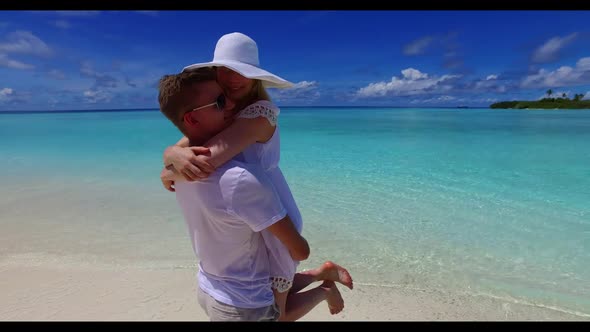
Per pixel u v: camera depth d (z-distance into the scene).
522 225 4.67
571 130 19.19
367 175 7.66
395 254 3.92
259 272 1.51
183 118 1.38
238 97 1.49
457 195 6.02
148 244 4.12
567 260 3.75
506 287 3.28
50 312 2.88
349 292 3.22
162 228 4.58
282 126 24.34
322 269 2.12
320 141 14.46
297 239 1.43
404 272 3.55
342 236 4.36
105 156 10.05
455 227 4.62
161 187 6.50
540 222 4.76
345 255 3.89
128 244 4.11
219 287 1.50
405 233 4.45
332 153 10.96
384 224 4.73
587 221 4.77
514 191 6.24
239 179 1.28
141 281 3.34
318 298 2.02
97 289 3.20
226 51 1.45
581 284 3.32
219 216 1.34
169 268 3.58
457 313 2.92
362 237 4.33
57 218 4.91
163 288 3.23
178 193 1.47
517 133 17.67
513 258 3.81
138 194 6.04
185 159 1.30
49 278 3.38
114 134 17.30
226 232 1.39
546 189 6.38
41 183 6.81
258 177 1.31
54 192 6.17
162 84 1.39
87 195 5.99
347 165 8.88
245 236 1.41
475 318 2.85
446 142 13.87
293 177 7.47
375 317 2.87
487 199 5.77
